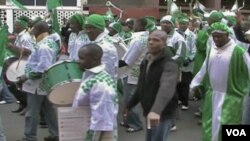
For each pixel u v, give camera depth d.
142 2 26.53
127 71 6.98
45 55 5.93
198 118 8.45
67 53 8.73
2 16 20.30
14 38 8.72
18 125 7.79
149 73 4.44
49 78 5.08
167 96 4.17
